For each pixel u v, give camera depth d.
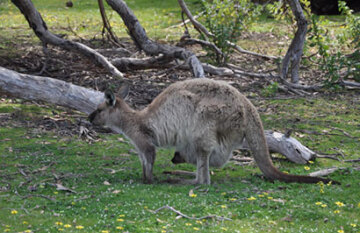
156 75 14.48
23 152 8.59
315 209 6.27
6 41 18.89
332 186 7.11
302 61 16.02
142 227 5.63
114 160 8.46
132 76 14.45
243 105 7.17
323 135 9.78
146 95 12.36
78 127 10.17
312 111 11.51
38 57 15.90
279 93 13.33
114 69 13.53
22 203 6.41
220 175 7.89
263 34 21.48
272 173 7.25
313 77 14.95
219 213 6.10
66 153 8.67
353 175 7.64
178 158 7.72
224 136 7.10
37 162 8.12
